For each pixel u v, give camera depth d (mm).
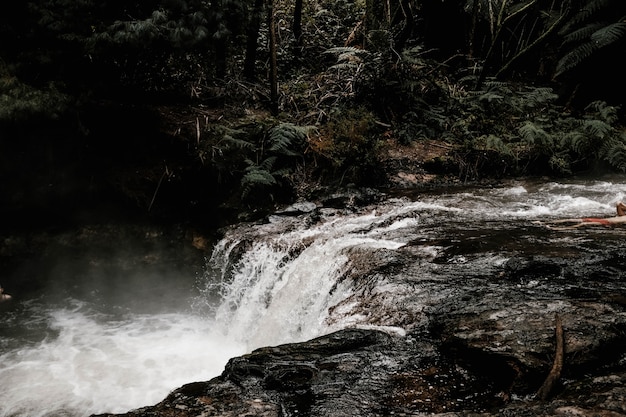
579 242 4562
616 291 3438
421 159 7773
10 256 7176
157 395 4723
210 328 6281
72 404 4562
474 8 9781
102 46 6668
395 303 3570
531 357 2602
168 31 6754
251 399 2445
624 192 6605
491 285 3674
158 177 7293
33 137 6945
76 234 7387
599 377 2381
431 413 2359
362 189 6883
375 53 8828
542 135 7590
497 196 6617
